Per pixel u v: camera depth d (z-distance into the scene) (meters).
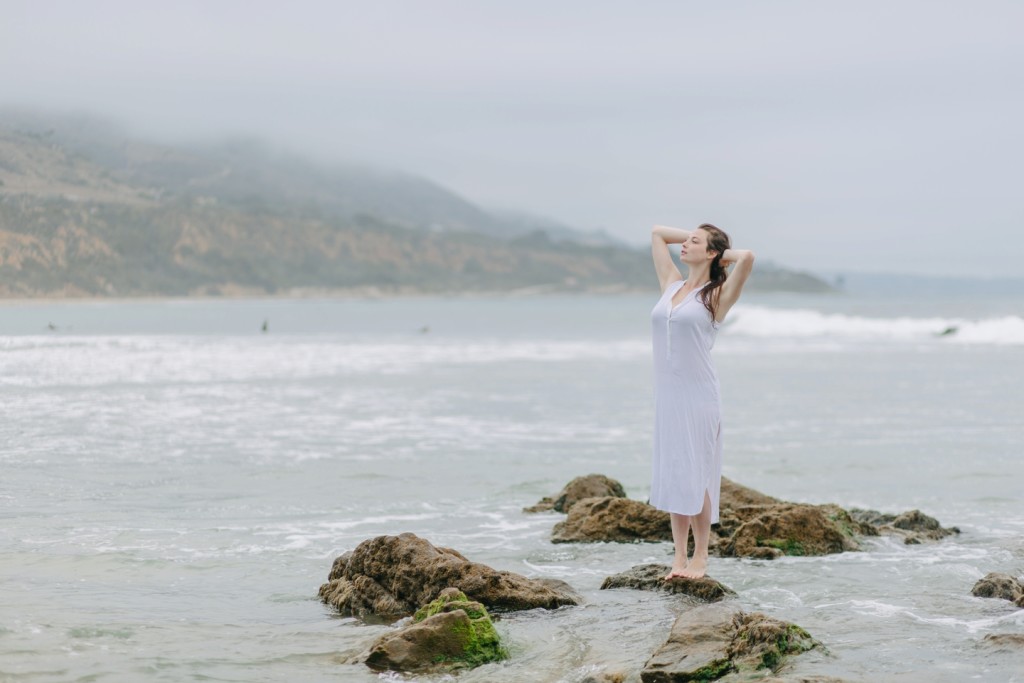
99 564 8.36
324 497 11.73
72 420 17.62
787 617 6.96
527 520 10.62
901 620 6.87
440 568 7.29
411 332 69.69
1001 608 7.19
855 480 13.40
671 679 5.59
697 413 7.25
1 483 11.86
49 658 5.99
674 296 7.28
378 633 6.70
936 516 11.14
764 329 62.91
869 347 45.84
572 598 7.40
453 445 16.22
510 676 5.82
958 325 55.56
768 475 13.79
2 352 28.53
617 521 9.80
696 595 7.49
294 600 7.51
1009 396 24.31
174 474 12.92
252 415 19.75
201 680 5.74
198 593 7.62
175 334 55.69
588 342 55.34
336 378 28.98
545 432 17.95
